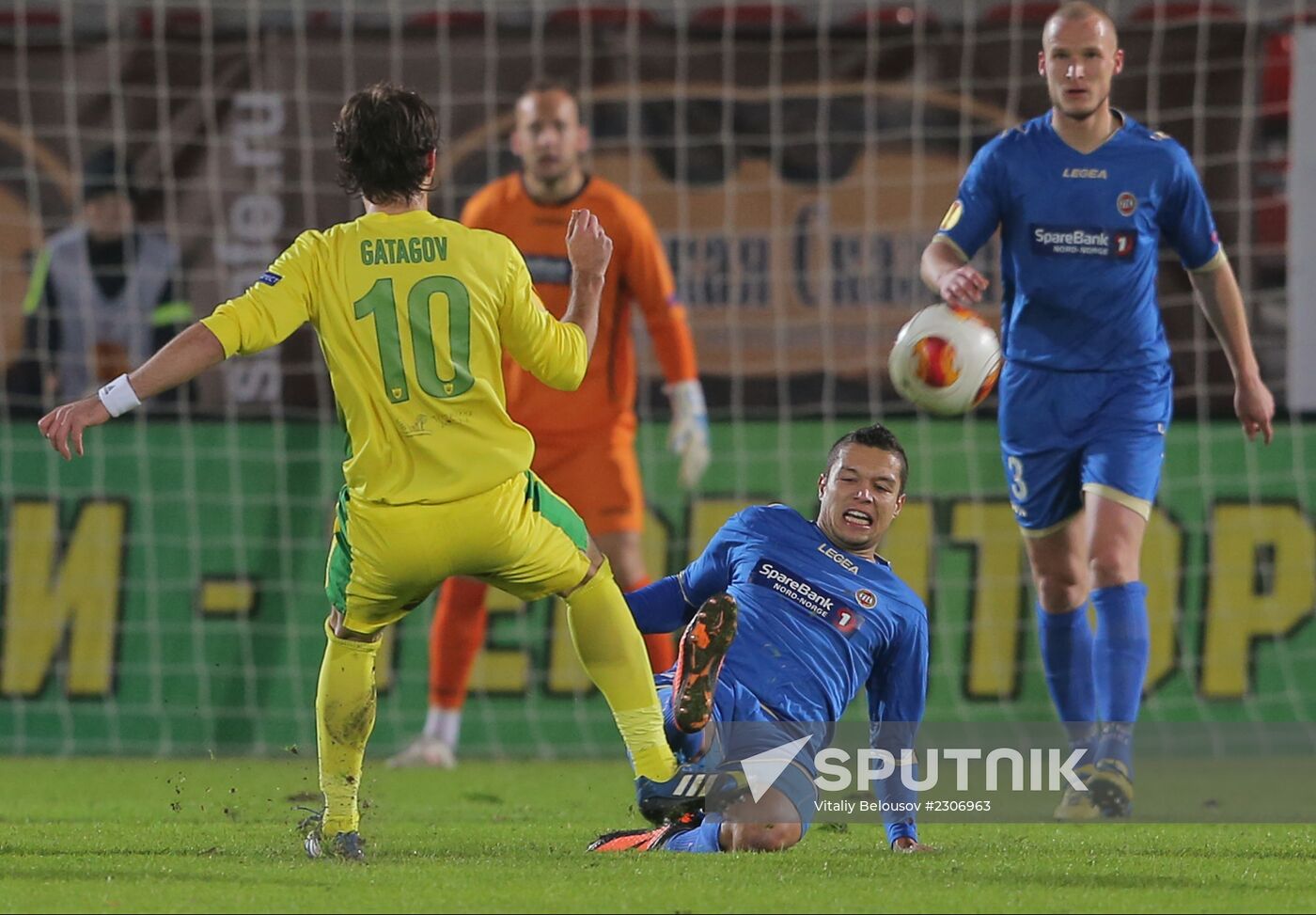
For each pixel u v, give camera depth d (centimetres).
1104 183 2086
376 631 1451
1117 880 1405
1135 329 2105
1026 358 2134
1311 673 3061
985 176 2127
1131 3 3125
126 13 3195
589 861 1488
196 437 3089
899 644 1650
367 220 1423
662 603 1709
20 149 3072
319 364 3103
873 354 3108
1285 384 3070
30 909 1205
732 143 3100
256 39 3070
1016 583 3083
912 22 3105
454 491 1374
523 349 1436
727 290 3108
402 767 2770
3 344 3077
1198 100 3052
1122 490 2058
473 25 3081
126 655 3052
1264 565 3070
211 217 3072
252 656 3056
